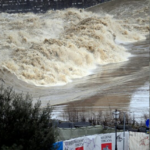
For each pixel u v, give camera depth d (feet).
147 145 97.40
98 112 140.97
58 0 560.20
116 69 227.61
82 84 190.90
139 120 129.08
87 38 276.21
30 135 78.59
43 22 342.64
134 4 533.14
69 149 86.38
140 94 169.68
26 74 191.52
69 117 129.59
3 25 324.39
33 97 163.63
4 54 221.66
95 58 250.16
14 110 80.12
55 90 178.19
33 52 219.82
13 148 72.79
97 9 528.22
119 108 147.84
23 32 291.99
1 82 177.99
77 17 384.27
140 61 249.96
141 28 406.62
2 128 76.69
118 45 302.66
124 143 96.53
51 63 209.87
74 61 230.27
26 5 542.98
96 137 92.27
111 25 358.23
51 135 80.84
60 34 310.24
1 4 531.09
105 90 177.78
